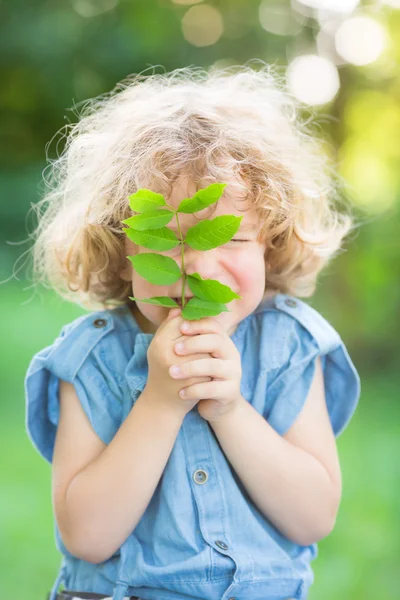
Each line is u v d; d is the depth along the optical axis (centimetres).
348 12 516
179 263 114
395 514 233
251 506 120
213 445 119
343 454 293
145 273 110
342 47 515
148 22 572
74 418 122
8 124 611
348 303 427
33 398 125
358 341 421
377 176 499
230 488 118
